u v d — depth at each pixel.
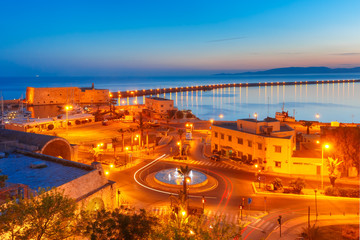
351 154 67.31
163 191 58.06
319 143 82.38
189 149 92.44
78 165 43.09
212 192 57.91
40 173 40.53
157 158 81.44
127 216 23.67
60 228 22.84
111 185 41.84
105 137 106.56
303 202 52.91
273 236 40.53
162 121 146.25
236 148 80.44
